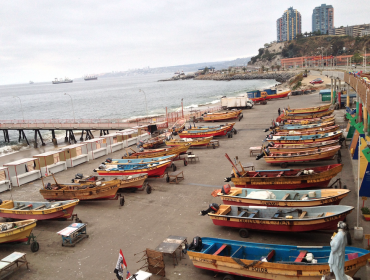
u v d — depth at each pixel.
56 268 13.69
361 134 19.80
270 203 15.62
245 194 17.55
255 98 70.25
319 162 25.44
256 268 11.04
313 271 10.21
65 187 22.48
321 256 11.30
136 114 95.94
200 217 17.44
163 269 12.29
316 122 38.88
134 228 16.86
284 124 39.19
